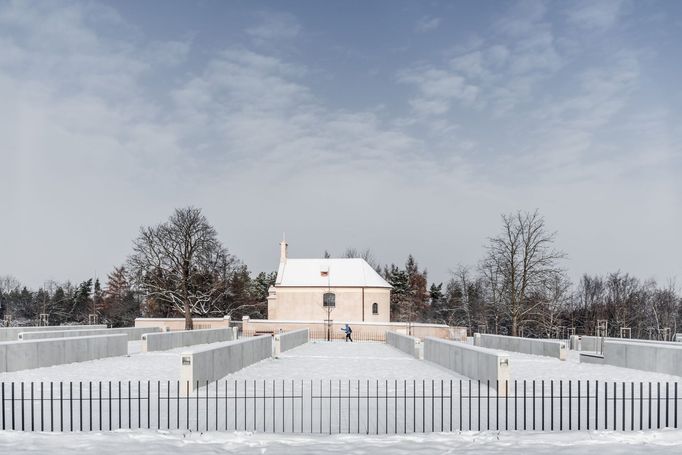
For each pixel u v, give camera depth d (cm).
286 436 1212
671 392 1939
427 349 3191
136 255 6969
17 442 1159
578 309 10012
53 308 11250
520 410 1584
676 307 9675
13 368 2562
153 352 3741
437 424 1392
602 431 1249
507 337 4219
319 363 2967
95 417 1453
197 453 1084
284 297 7919
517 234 6222
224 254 7550
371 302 7812
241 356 2633
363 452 1088
